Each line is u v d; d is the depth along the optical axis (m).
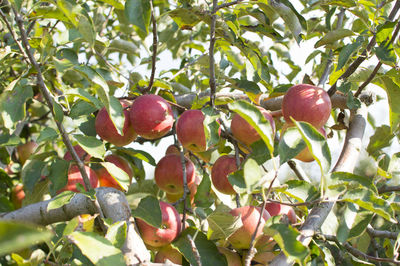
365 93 2.43
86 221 1.77
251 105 1.38
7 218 1.72
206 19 2.08
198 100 2.27
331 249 2.26
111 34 3.64
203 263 1.76
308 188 1.75
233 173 1.66
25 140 3.42
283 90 2.26
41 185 2.33
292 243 1.32
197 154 2.55
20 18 1.57
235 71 3.33
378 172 2.38
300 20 2.03
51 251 1.42
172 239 1.83
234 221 1.72
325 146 1.44
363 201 1.47
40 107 3.50
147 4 1.87
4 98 1.87
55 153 2.21
